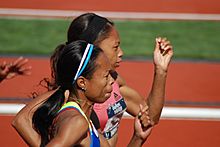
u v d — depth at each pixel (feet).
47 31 72.43
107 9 81.05
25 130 21.67
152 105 25.20
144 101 28.12
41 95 22.53
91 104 21.81
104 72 21.42
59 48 22.82
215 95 53.06
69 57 21.22
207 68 60.23
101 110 25.50
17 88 52.65
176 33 73.41
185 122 46.68
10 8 80.02
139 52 66.03
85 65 21.16
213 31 74.38
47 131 21.33
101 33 24.35
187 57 64.64
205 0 85.51
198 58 64.49
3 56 63.21
